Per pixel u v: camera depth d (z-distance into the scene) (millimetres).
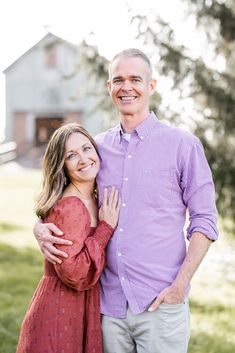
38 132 27469
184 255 2896
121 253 2850
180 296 2770
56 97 26844
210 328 5395
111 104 6660
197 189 2826
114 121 6684
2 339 4957
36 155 25062
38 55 26984
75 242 2742
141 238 2832
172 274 2836
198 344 4938
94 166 2938
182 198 2893
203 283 7309
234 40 6605
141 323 2832
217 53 6668
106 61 6633
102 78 6672
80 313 2863
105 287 2906
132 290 2832
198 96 6477
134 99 2877
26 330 2865
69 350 2826
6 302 6145
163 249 2836
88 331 2867
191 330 5320
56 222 2791
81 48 6691
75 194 2949
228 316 5820
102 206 2889
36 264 8328
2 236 10641
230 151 6598
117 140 2977
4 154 25344
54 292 2855
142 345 2867
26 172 22828
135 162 2885
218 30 6617
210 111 6523
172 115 6426
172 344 2826
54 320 2830
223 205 6590
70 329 2836
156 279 2818
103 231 2834
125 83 2859
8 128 28016
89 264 2746
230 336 5148
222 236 8055
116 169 2934
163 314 2799
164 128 2910
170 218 2855
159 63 6473
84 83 6863
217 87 6469
